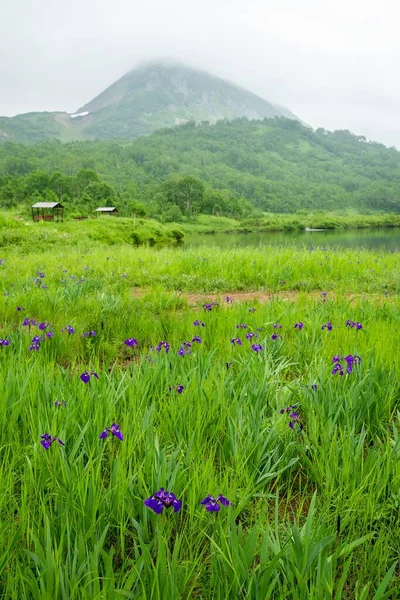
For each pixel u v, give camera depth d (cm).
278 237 7012
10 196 11375
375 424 346
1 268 1321
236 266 1247
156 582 177
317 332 570
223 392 355
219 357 472
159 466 252
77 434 297
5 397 334
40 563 193
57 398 329
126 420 303
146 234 5619
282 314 647
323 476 277
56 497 236
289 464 277
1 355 457
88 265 1386
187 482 254
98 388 360
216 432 318
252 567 214
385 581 182
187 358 436
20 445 296
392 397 371
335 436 293
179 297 866
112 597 175
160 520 221
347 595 211
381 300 840
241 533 214
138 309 752
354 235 7631
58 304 746
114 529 237
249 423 313
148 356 459
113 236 4694
